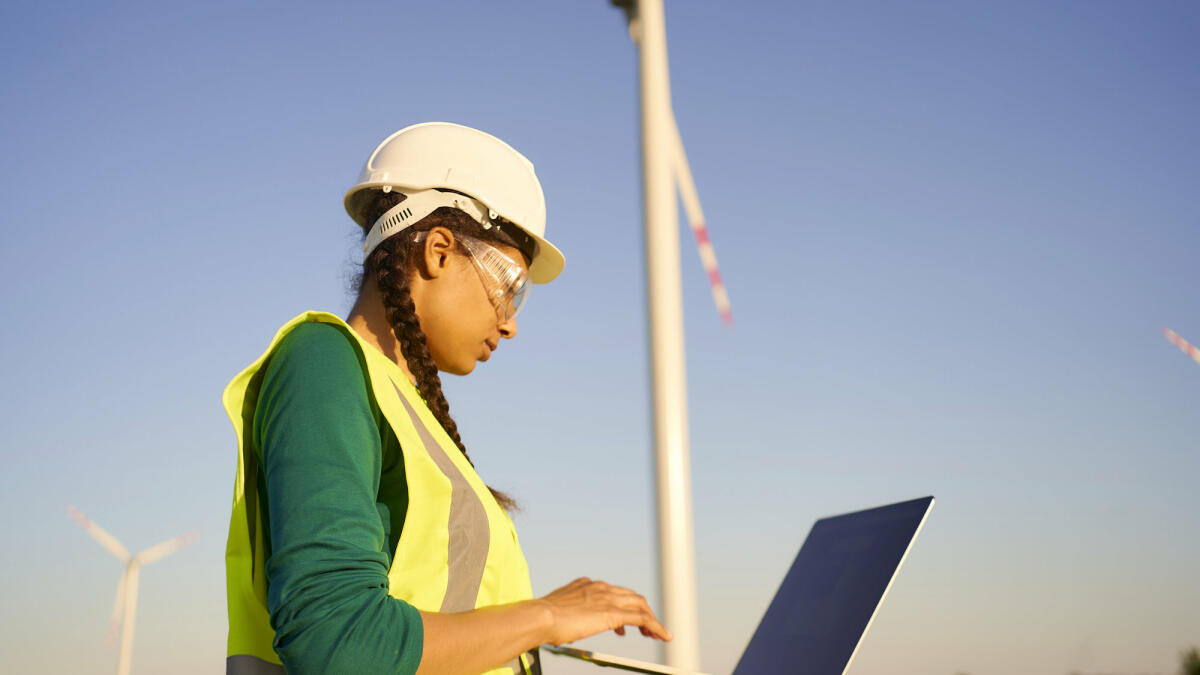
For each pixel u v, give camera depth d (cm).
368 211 189
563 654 160
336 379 145
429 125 190
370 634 125
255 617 143
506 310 186
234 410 150
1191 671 1215
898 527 169
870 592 161
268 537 145
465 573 152
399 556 146
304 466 135
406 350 175
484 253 181
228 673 142
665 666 148
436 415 173
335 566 128
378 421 154
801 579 203
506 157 191
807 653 171
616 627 153
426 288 180
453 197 181
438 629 133
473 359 188
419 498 149
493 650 137
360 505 135
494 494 191
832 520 211
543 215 194
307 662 123
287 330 154
